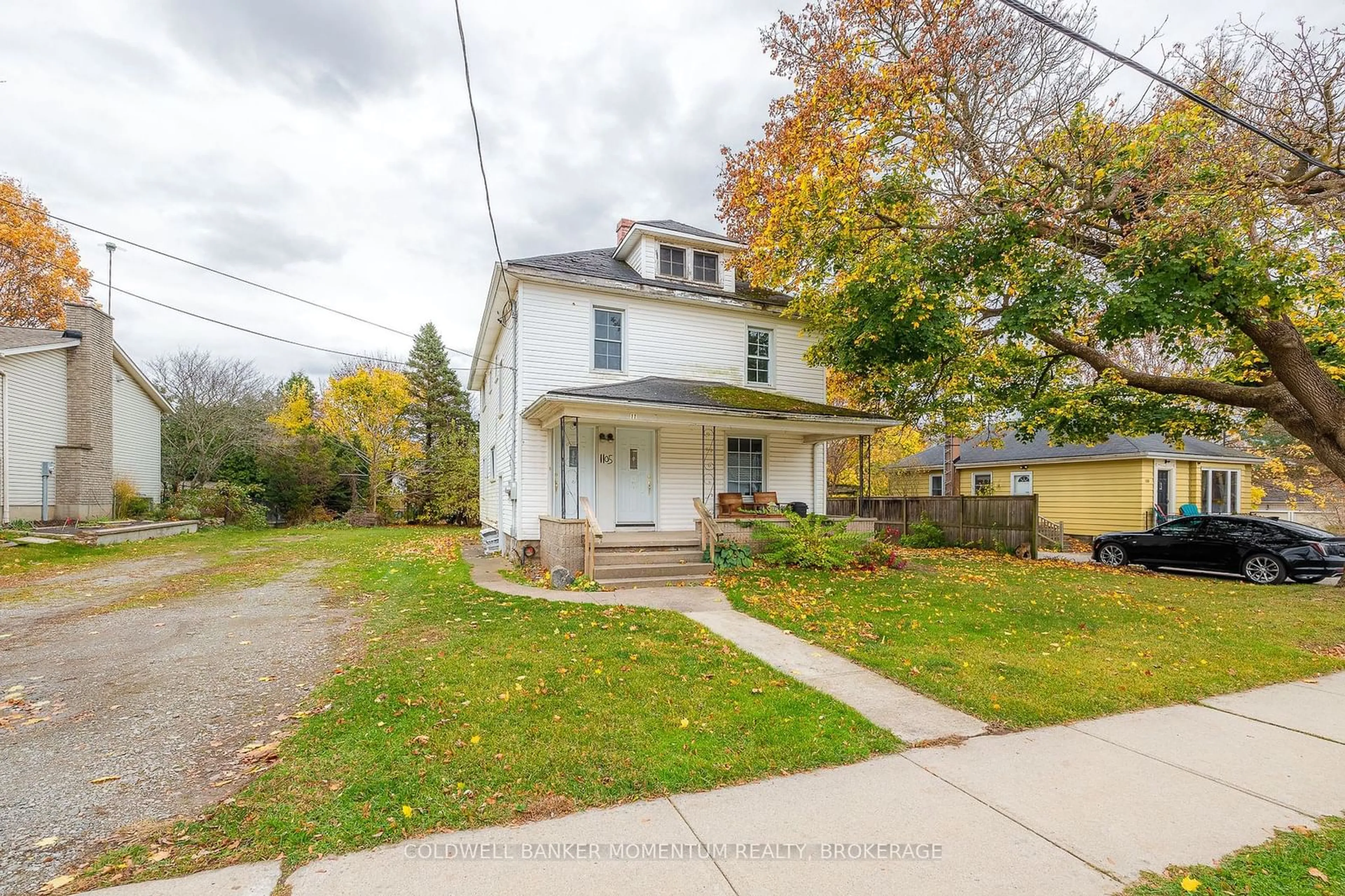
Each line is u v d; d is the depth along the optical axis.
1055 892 2.37
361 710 4.14
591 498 12.11
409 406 32.38
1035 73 10.08
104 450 17.48
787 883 2.40
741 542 10.75
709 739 3.77
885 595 8.39
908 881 2.43
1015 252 8.57
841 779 3.34
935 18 10.06
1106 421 12.91
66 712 4.27
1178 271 7.23
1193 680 5.15
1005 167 9.33
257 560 12.69
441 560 12.54
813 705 4.39
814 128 11.76
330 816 2.84
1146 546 12.52
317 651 5.76
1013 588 9.35
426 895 2.29
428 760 3.40
